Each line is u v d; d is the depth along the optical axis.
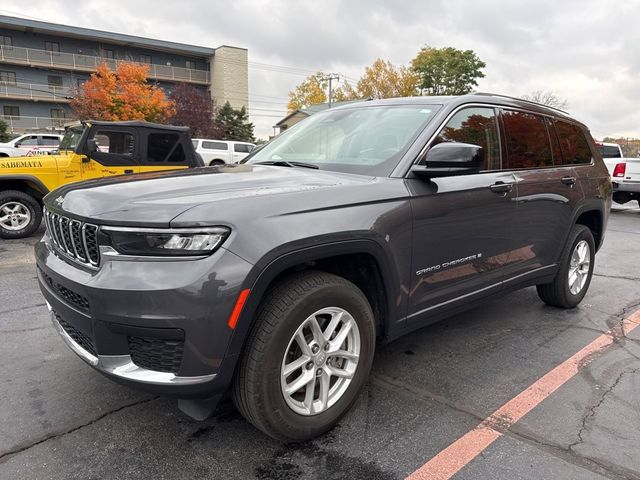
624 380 3.24
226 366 2.14
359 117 3.52
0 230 7.82
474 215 3.19
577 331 4.09
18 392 2.96
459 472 2.29
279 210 2.26
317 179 2.71
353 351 2.62
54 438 2.51
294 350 2.40
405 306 2.86
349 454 2.41
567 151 4.39
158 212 2.11
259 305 2.28
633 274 6.11
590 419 2.76
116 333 2.13
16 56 41.84
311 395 2.45
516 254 3.68
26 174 7.71
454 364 3.44
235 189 2.42
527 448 2.48
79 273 2.27
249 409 2.29
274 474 2.26
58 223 2.56
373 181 2.74
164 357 2.12
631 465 2.36
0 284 5.26
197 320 2.04
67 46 44.47
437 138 3.06
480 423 2.70
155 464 2.32
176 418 2.71
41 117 43.81
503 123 3.67
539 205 3.80
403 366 3.39
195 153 9.02
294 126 4.08
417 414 2.78
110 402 2.86
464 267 3.21
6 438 2.50
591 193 4.50
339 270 2.72
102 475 2.24
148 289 2.03
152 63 49.41
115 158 8.27
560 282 4.37
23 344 3.66
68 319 2.34
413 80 43.81
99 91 34.41
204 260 2.06
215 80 51.78
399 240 2.71
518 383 3.18
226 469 2.29
